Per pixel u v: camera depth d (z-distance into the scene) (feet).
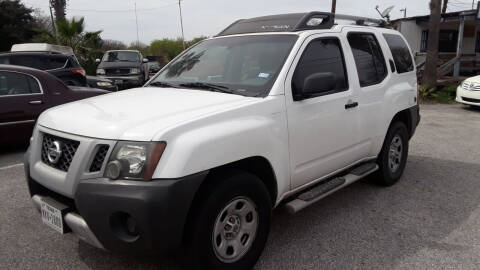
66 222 9.11
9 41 108.99
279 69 11.25
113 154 8.36
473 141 25.62
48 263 10.69
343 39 13.70
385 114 15.31
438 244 11.80
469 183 17.37
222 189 9.05
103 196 8.16
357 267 10.53
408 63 17.74
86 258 10.92
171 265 10.47
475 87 38.50
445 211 14.28
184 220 8.37
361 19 15.79
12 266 10.53
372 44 15.46
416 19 64.44
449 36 69.21
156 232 8.11
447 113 37.68
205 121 9.07
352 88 13.48
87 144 8.60
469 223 13.28
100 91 25.38
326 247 11.58
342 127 13.02
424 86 47.65
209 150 8.77
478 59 61.16
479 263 10.75
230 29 14.67
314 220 13.42
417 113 18.21
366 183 17.25
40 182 9.70
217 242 9.41
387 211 14.23
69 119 9.50
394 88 16.08
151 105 10.02
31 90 22.43
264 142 10.09
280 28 12.99
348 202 15.07
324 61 12.64
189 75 13.03
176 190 8.16
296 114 11.19
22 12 111.34
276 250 11.39
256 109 10.18
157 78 13.73
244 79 11.66
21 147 23.40
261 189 10.04
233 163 9.73
